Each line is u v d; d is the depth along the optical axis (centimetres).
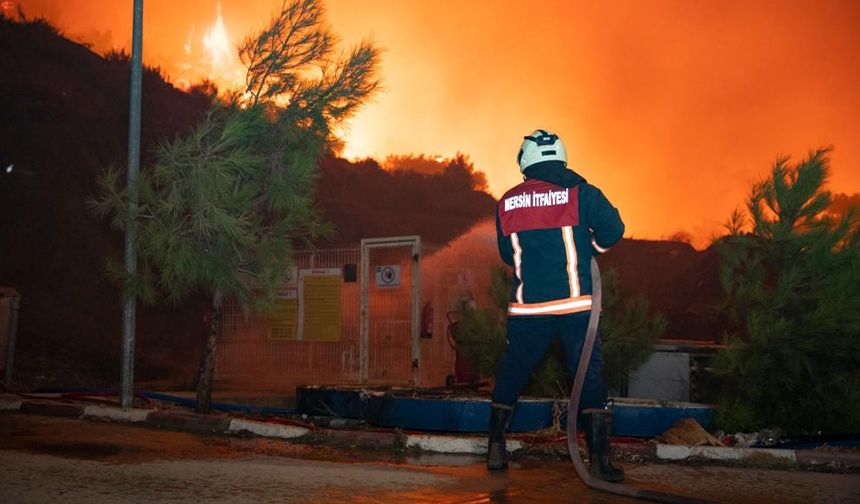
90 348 1386
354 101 777
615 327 780
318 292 1116
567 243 497
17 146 1716
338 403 761
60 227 1644
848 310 662
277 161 764
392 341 1111
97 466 493
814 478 527
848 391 679
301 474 486
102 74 2302
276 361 1151
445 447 602
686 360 812
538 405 673
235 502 402
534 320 501
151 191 735
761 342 685
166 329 1645
